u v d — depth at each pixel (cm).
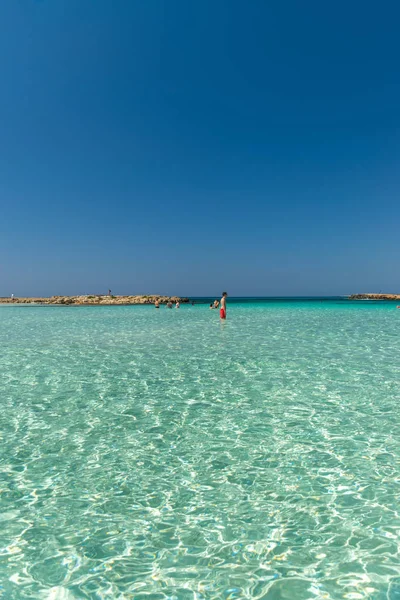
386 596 289
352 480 464
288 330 2100
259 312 3941
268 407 740
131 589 300
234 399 794
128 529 376
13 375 1023
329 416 687
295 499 424
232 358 1238
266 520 387
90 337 1842
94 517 397
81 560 334
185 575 315
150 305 6159
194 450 554
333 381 930
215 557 335
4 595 296
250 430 627
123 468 502
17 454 546
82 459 530
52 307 5403
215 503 419
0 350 1437
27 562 333
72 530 376
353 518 387
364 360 1191
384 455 530
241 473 486
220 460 522
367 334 1891
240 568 321
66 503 423
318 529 371
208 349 1431
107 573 318
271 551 341
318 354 1302
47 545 354
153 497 433
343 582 304
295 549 344
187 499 428
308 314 3562
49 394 841
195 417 691
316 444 569
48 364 1166
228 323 2595
